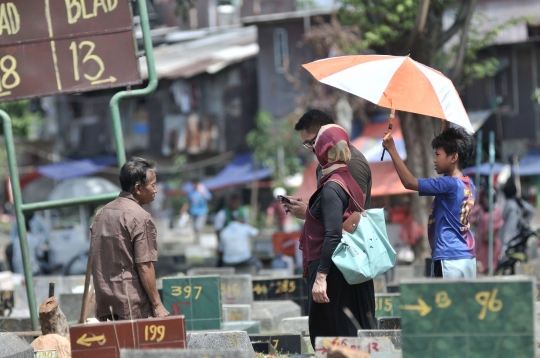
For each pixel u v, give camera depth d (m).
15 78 16.69
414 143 29.67
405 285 9.02
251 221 56.84
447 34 29.92
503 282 8.86
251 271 33.09
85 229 41.94
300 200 12.45
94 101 76.25
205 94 72.12
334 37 44.03
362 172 12.05
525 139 57.38
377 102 11.53
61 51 16.62
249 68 69.88
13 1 16.69
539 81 57.03
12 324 17.36
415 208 30.56
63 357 13.11
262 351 13.90
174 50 74.25
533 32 56.44
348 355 9.38
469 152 11.95
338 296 11.45
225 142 71.38
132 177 11.94
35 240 30.31
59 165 68.31
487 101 58.12
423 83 11.74
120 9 16.55
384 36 29.64
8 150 16.52
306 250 11.72
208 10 83.44
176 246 50.34
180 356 9.27
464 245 11.74
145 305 11.83
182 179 73.12
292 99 64.88
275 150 61.50
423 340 8.95
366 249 11.09
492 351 8.84
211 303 17.06
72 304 19.41
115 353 10.15
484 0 57.12
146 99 73.69
